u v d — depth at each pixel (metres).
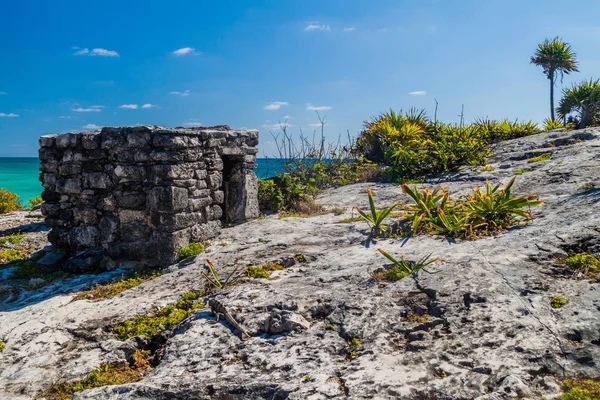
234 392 3.66
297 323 4.48
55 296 6.48
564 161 9.61
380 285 5.02
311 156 14.23
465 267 5.00
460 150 11.91
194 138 8.00
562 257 4.88
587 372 3.32
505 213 6.43
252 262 6.61
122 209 7.91
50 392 4.15
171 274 6.81
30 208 14.45
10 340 5.10
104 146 7.88
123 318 5.42
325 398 3.33
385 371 3.56
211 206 8.63
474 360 3.55
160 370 4.16
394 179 12.32
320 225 8.41
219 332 4.65
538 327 3.79
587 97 20.17
